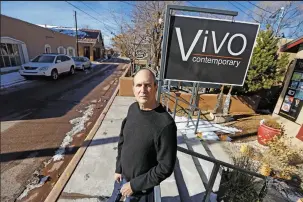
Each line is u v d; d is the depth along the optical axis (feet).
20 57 43.32
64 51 66.90
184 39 9.52
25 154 11.14
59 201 7.52
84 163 9.93
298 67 14.58
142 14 28.96
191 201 8.16
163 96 18.90
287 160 11.03
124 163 4.88
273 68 19.03
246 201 7.11
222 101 21.27
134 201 5.02
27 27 44.39
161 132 4.19
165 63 9.92
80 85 31.78
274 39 18.57
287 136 13.71
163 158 4.23
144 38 30.91
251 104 21.85
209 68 10.07
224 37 9.53
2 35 37.11
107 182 8.63
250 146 13.47
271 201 7.09
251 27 9.38
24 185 8.76
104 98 24.22
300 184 9.52
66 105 20.66
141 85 4.33
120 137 5.79
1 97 21.86
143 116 4.49
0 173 9.46
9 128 14.32
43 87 28.50
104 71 52.49
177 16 9.12
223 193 7.66
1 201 7.85
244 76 10.25
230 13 9.05
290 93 15.08
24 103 20.34
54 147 12.05
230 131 16.44
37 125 15.11
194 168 10.19
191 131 15.49
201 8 8.93
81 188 8.20
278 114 16.21
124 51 35.35
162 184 8.52
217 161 6.54
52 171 9.78
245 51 9.81
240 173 7.57
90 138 12.69
